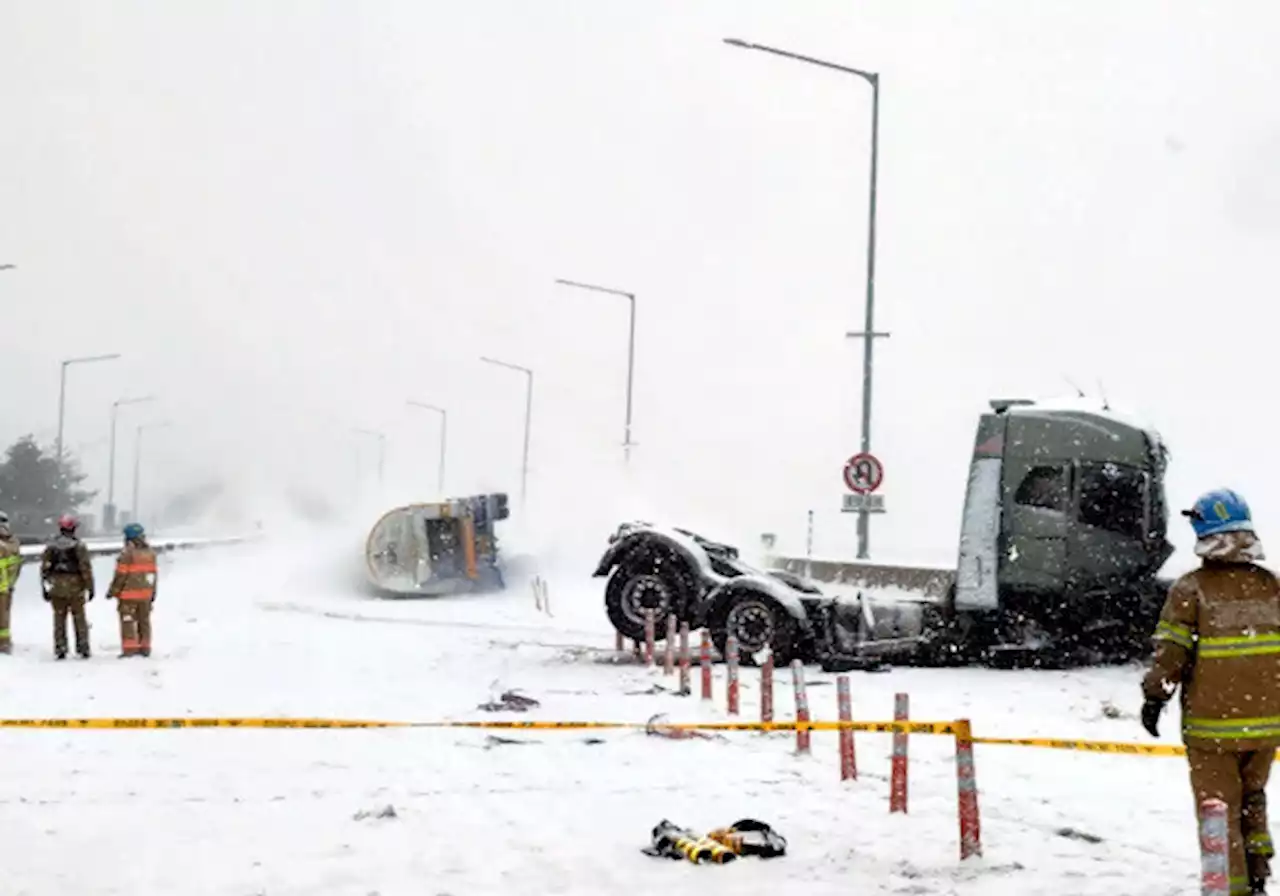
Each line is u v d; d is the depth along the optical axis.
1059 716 14.70
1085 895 7.75
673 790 10.80
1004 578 19.06
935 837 9.15
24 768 11.52
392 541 36.53
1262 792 6.88
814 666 19.89
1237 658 6.71
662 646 21.86
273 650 21.33
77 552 19.72
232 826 9.57
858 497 27.48
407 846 9.01
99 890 8.00
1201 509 6.88
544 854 8.80
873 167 29.11
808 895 7.78
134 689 16.47
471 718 14.34
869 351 28.80
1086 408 19.44
